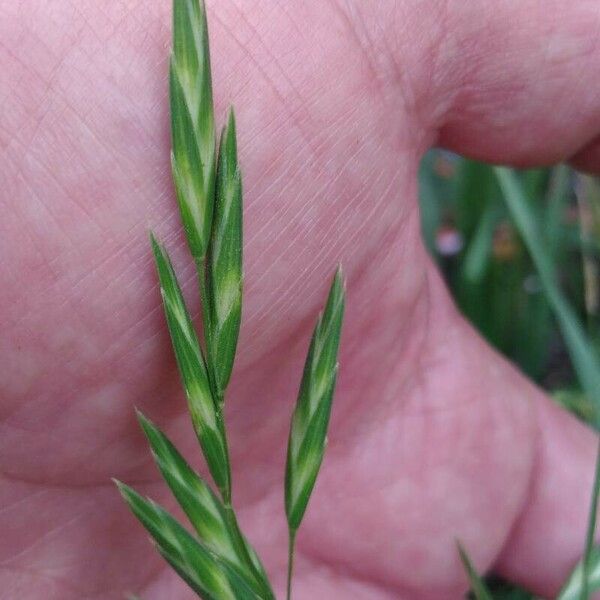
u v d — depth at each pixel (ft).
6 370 0.23
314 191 0.25
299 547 0.34
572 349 0.40
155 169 0.22
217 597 0.21
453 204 0.55
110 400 0.24
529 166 0.32
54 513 0.28
